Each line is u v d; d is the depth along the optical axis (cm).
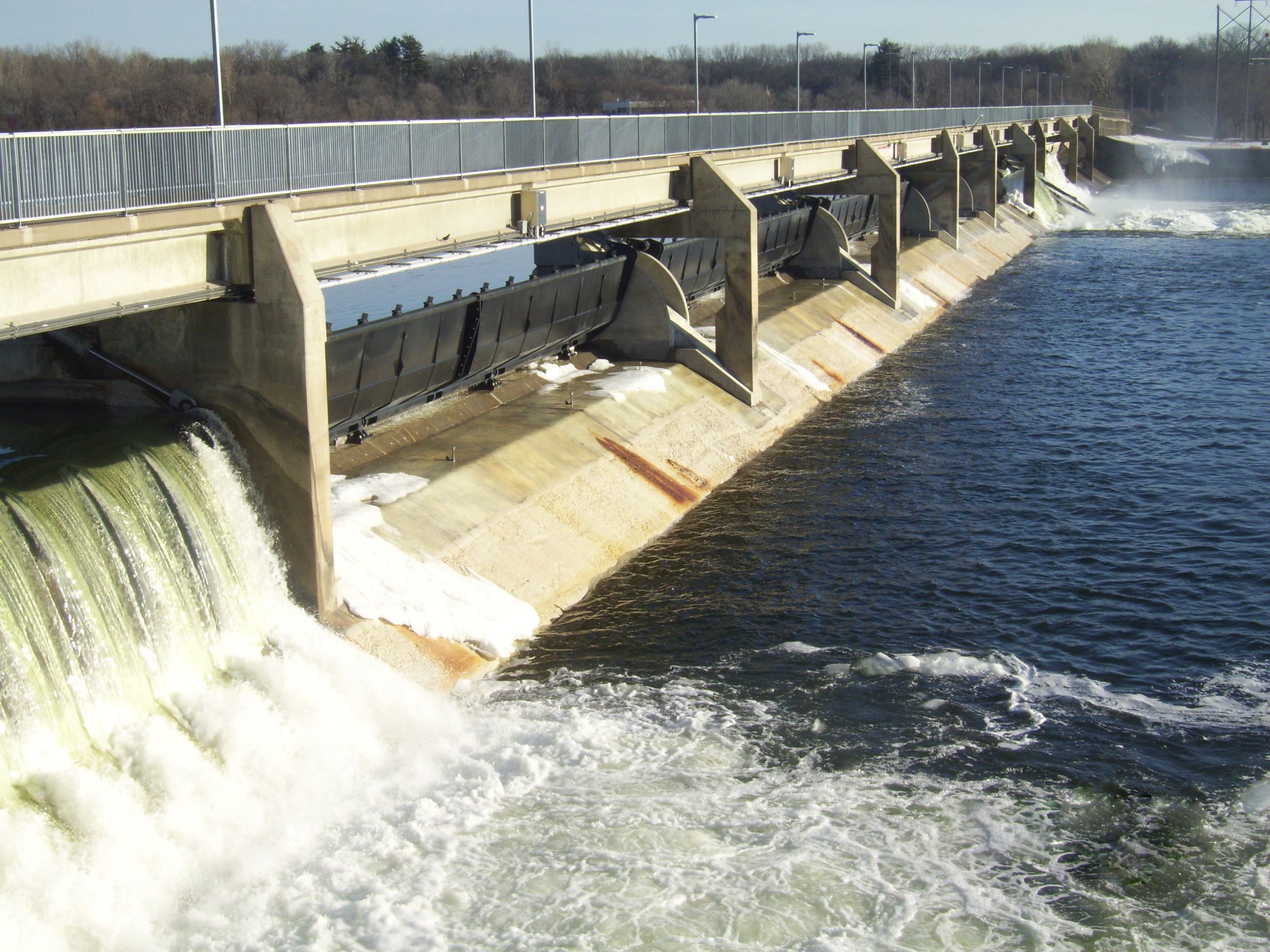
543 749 2638
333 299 6034
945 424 5328
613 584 3609
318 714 2594
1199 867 2259
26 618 2217
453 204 3591
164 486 2647
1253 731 2733
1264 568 3666
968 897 2175
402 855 2267
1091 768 2584
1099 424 5272
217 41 2805
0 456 2612
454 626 3072
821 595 3497
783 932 2075
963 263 9769
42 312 2334
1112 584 3566
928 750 2658
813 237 7656
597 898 2150
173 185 2603
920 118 9312
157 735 2355
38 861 2012
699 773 2555
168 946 2008
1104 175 17650
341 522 3241
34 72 9238
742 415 5138
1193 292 8681
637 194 4850
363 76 13762
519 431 4172
